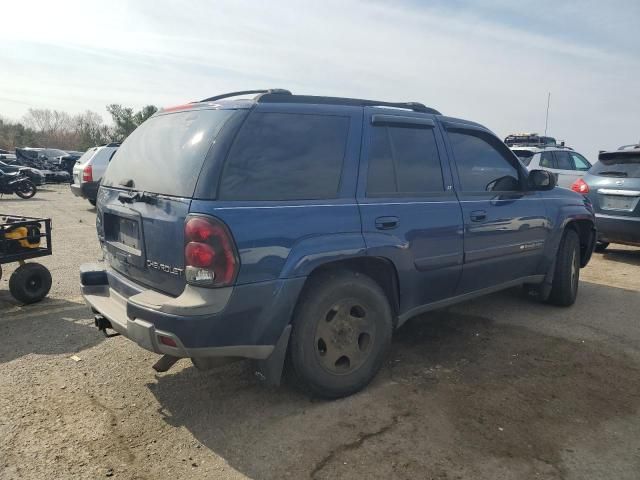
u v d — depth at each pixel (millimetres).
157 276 3068
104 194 3746
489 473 2613
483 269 4301
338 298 3225
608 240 7930
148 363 3863
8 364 3811
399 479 2561
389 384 3570
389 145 3646
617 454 2795
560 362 3990
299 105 3258
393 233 3475
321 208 3139
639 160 7598
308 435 2936
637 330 4742
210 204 2764
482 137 4449
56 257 7469
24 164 29188
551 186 4730
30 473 2588
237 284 2771
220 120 3014
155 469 2639
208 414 3162
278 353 3020
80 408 3217
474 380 3652
